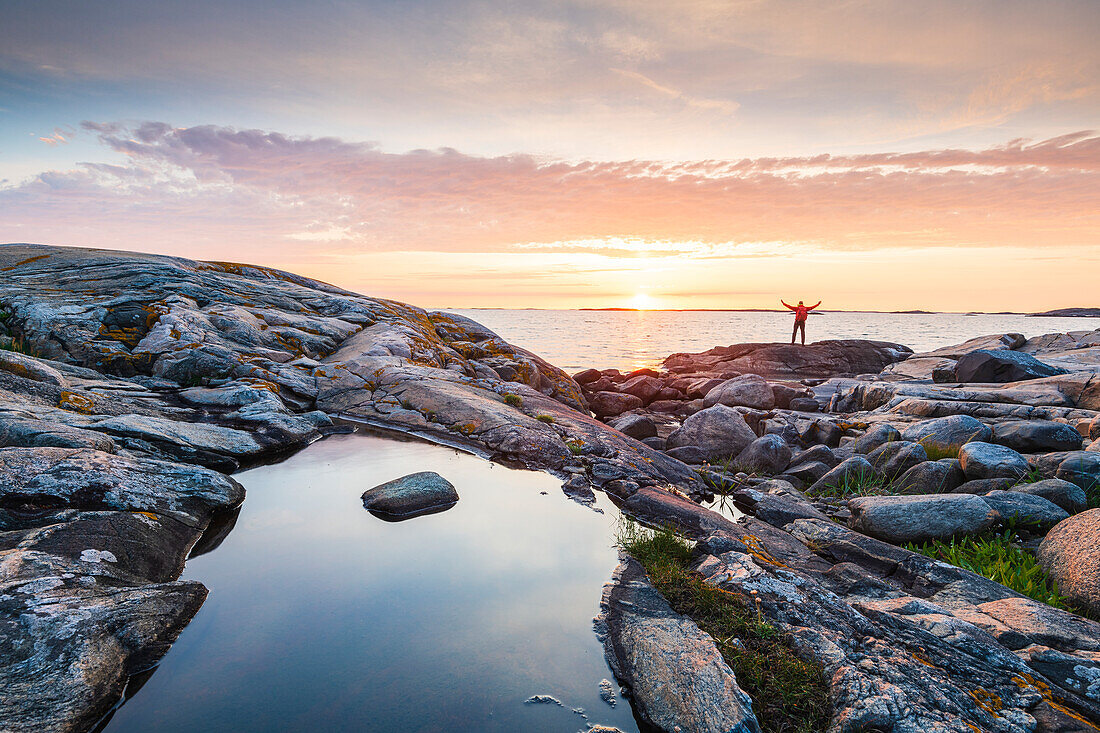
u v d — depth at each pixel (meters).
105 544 6.39
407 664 5.22
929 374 31.56
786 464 15.05
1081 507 10.02
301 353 19.00
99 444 8.62
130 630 5.20
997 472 11.50
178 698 4.62
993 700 4.84
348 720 4.46
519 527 8.63
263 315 20.44
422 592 6.54
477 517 8.94
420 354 20.23
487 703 4.81
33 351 15.38
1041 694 4.93
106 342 15.83
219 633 5.54
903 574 7.80
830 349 46.84
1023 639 5.89
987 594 7.12
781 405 27.97
